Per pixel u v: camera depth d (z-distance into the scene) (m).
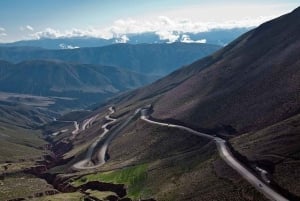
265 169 142.50
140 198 171.00
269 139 161.00
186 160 193.38
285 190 124.38
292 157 139.88
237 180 140.25
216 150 182.62
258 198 123.75
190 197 145.62
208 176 155.75
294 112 196.75
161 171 192.88
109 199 186.25
